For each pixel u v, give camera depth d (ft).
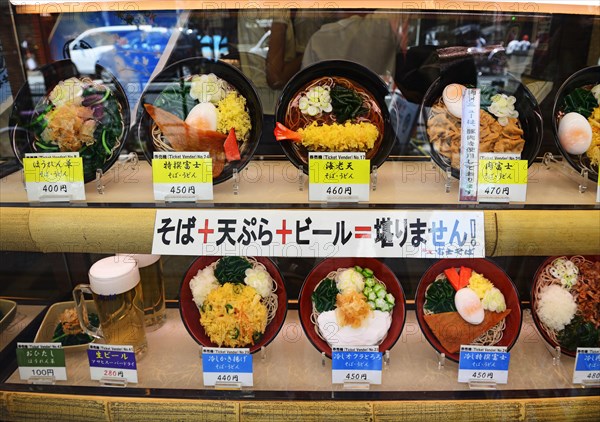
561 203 2.61
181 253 2.62
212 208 2.63
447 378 2.89
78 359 3.11
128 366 2.86
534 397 2.75
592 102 2.77
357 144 2.69
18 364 2.93
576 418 2.75
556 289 2.97
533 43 3.22
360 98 2.77
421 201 2.64
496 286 3.02
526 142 2.77
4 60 3.09
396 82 3.25
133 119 3.25
